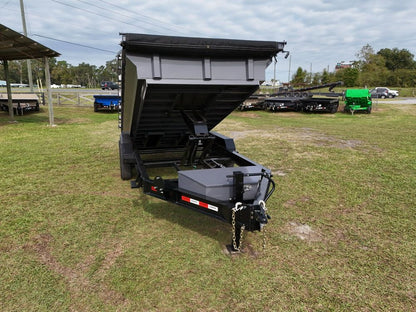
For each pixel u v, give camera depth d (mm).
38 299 2322
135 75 3031
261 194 3066
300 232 3451
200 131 3885
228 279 2604
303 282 2584
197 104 3943
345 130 11469
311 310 2262
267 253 3010
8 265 2738
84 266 2744
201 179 2951
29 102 16125
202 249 3061
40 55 11125
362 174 5613
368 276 2670
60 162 6270
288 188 4855
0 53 11234
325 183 5109
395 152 7500
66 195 4445
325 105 18000
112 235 3311
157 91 3252
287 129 11758
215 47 2883
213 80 3078
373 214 3926
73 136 9375
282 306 2299
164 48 2770
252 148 7977
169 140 5133
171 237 3291
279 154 7270
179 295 2396
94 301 2312
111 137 9250
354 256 2982
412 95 47875
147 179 3539
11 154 6902
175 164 4469
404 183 5105
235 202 2914
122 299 2340
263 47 3055
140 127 4422
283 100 18750
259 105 20438
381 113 18609
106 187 4812
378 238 3326
